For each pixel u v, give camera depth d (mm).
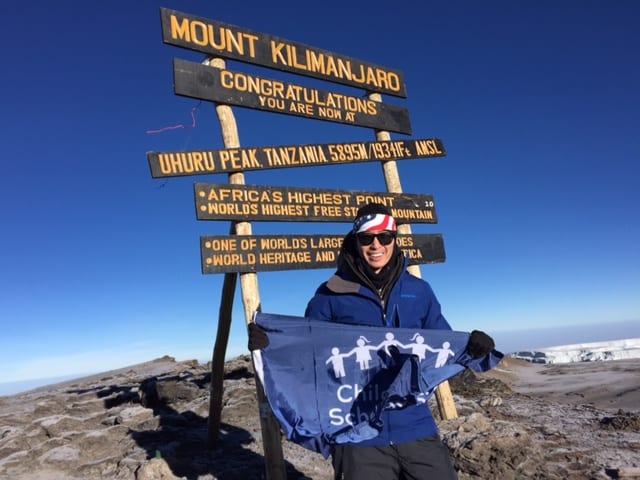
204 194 5914
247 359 14867
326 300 3566
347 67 8102
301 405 3432
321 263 6742
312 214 6918
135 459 6887
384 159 8227
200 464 6648
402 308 3465
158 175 5664
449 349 3391
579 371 25375
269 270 6254
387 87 8648
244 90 6629
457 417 8109
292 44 7414
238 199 6191
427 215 8570
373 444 3043
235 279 6438
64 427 8336
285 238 6465
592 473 5930
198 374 12523
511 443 5969
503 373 26328
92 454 7441
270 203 6496
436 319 3570
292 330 3539
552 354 53750
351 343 3453
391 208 8023
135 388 11828
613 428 8266
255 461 6852
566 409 10320
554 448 7023
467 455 5980
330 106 7668
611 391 15344
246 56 6805
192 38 6270
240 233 6215
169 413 9375
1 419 9719
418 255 8273
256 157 6512
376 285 3475
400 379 3104
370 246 3346
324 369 3465
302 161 7023
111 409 9766
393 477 3082
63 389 17203
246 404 9609
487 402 10914
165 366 21734
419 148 8758
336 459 3146
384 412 3088
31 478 6629
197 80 6195
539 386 20219
